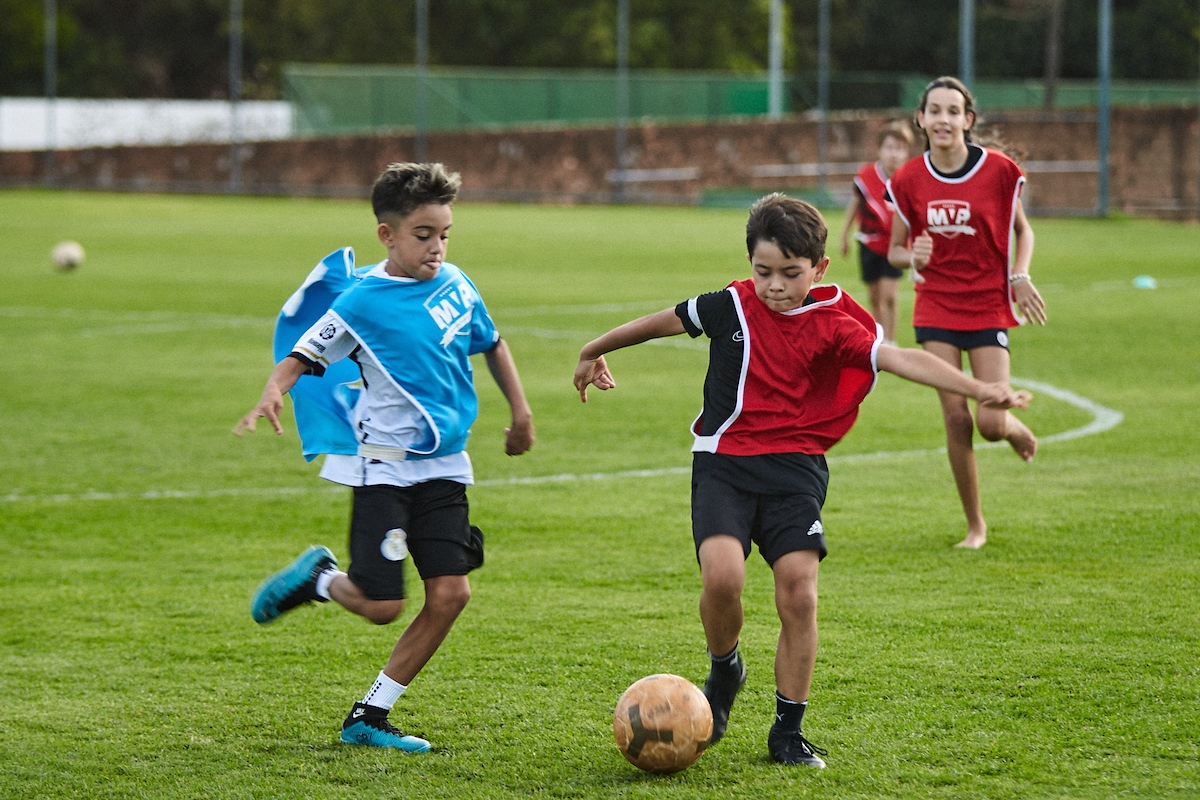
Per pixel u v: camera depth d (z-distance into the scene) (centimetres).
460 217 10106
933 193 2159
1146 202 10075
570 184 11775
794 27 15750
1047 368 3794
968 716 1426
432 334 1381
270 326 4766
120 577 2008
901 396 3459
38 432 3052
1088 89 11988
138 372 3850
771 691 1522
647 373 3869
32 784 1303
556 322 4875
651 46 14550
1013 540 2130
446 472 1399
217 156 12312
